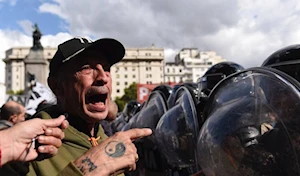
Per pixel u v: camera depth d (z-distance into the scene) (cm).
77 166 154
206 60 11150
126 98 6147
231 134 184
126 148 161
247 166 177
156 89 433
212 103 229
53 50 8500
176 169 315
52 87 203
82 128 195
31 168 163
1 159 126
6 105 468
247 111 185
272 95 177
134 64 10169
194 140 265
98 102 189
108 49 190
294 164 164
